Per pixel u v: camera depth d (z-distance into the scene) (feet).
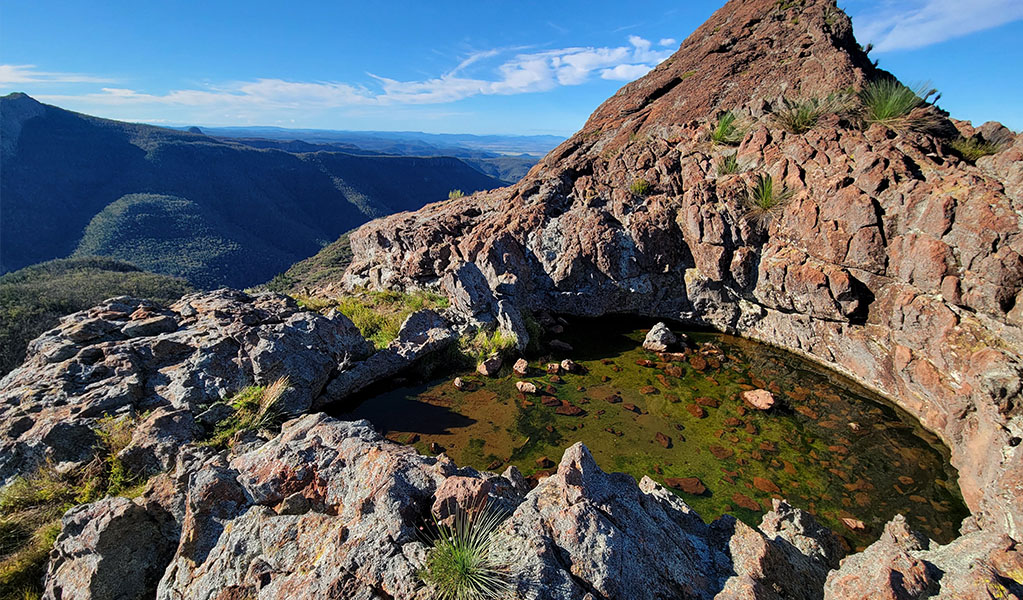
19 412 25.46
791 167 43.52
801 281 38.68
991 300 27.50
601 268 49.11
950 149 40.11
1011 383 23.06
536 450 29.07
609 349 43.47
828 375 38.01
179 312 38.29
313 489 18.53
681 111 61.05
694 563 15.74
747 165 47.83
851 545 22.21
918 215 32.89
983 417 24.52
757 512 24.21
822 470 27.48
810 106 47.98
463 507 16.06
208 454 22.40
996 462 22.91
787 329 42.09
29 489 22.26
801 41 60.34
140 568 17.90
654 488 21.13
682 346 43.37
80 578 17.12
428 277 53.01
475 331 42.60
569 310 50.83
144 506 18.80
